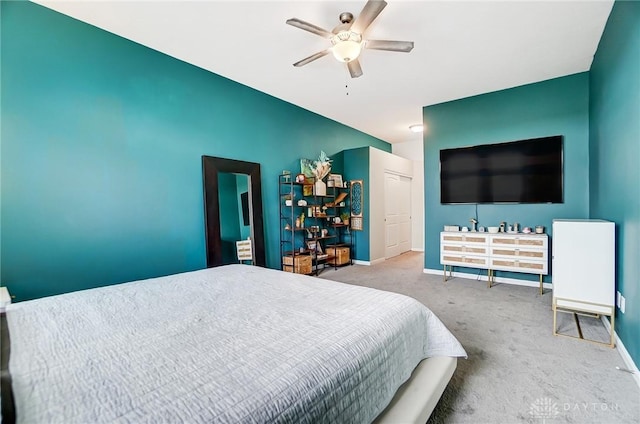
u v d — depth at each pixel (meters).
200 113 3.29
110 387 0.80
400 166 6.50
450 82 3.75
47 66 2.26
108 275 2.58
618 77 2.19
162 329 1.19
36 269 2.21
